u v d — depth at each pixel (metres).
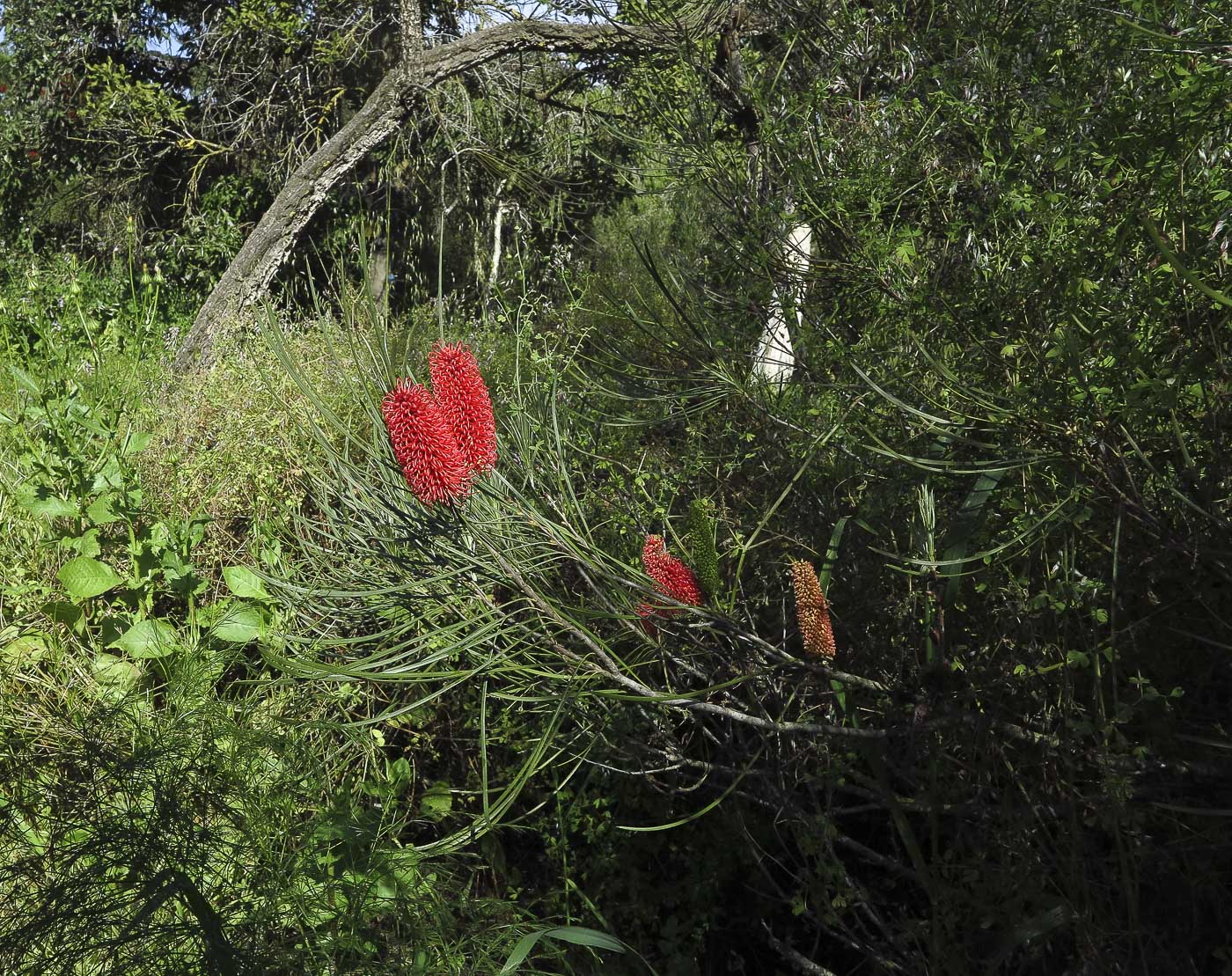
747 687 2.61
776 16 4.33
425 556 2.49
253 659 3.65
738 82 4.63
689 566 2.86
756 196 3.61
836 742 2.65
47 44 12.49
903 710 2.52
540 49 8.22
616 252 7.80
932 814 2.35
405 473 2.29
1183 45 2.03
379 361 2.75
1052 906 2.22
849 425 2.89
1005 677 2.36
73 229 13.63
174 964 2.30
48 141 12.85
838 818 2.98
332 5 11.41
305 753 2.97
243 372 4.41
